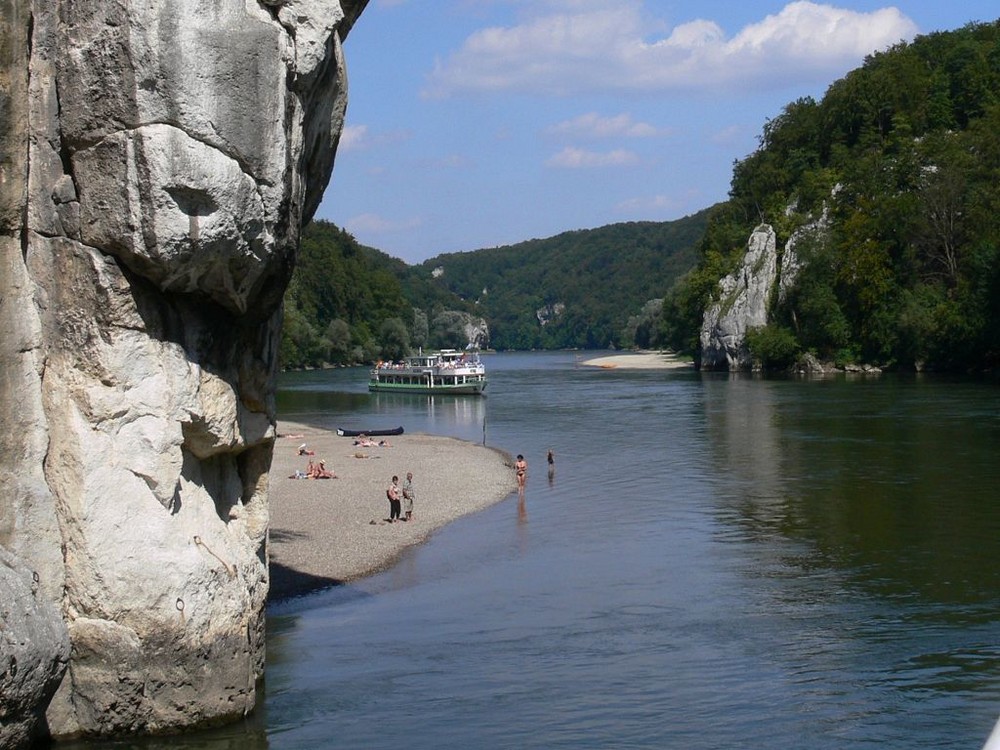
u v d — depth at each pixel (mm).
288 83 16484
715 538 33844
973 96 178875
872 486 42969
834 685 20016
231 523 19141
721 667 21156
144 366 16453
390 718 18469
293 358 176125
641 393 106562
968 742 17297
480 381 113938
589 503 41312
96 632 16109
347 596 27500
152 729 16531
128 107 15273
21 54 15680
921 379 111875
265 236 16609
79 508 16031
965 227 131750
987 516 36219
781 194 177250
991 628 23516
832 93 189625
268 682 20312
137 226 15516
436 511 40000
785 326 146000
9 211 15750
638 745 17359
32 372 16047
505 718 18484
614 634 23625
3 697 13656
